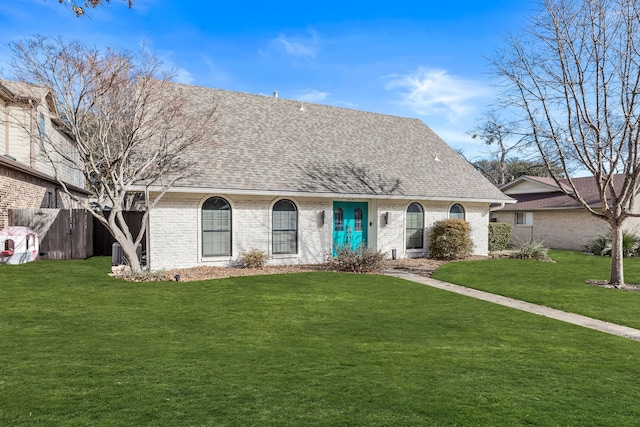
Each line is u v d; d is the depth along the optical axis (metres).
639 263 17.77
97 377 4.87
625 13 11.52
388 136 21.02
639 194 23.42
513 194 30.84
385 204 17.36
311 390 4.67
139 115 12.09
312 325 7.59
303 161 16.31
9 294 9.26
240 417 3.99
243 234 14.43
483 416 4.16
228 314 8.20
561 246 25.77
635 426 4.04
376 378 5.09
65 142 22.50
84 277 11.59
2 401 4.17
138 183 12.38
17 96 15.95
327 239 16.03
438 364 5.67
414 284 11.96
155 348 6.04
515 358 6.05
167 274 12.27
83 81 11.11
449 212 19.05
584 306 9.68
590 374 5.46
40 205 18.00
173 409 4.11
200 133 12.74
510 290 11.39
